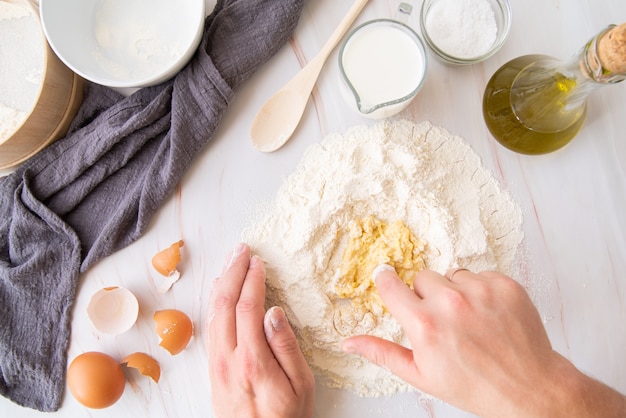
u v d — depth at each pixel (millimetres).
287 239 550
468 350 426
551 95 495
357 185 537
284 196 565
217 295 525
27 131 533
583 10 576
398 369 452
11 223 556
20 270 552
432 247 543
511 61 544
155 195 558
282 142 570
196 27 543
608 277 570
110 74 562
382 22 536
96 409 562
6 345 553
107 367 546
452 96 577
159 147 564
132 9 566
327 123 575
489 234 562
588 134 575
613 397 423
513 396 415
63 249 563
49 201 563
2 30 565
